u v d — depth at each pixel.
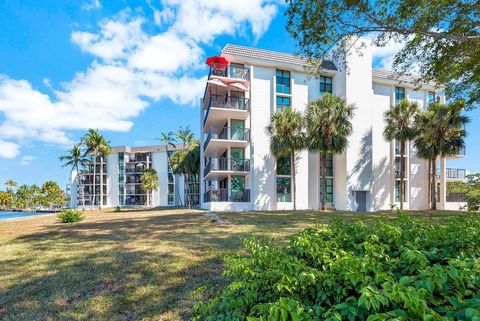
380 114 28.55
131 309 4.03
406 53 11.08
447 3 8.50
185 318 3.75
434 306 1.54
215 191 24.00
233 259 2.67
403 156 26.91
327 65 26.86
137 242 8.19
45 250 7.50
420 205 29.48
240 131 24.53
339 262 2.00
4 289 4.81
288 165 25.45
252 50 25.09
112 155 62.19
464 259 2.07
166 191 59.62
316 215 15.93
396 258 2.41
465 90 12.54
